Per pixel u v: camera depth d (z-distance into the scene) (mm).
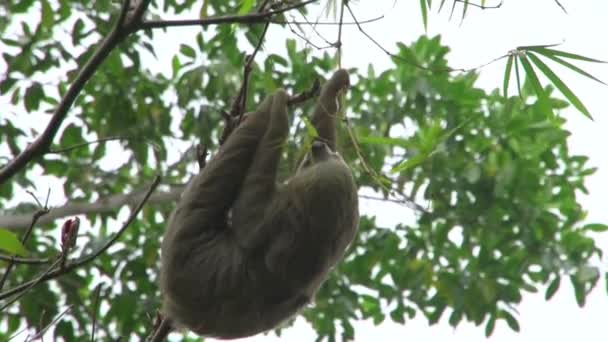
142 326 13219
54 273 5973
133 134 13742
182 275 7098
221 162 7230
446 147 13414
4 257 5961
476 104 13781
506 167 13805
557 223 14242
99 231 13664
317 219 6770
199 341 13102
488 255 14266
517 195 14008
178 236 7180
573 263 13984
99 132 13789
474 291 14258
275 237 6891
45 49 13453
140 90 13742
